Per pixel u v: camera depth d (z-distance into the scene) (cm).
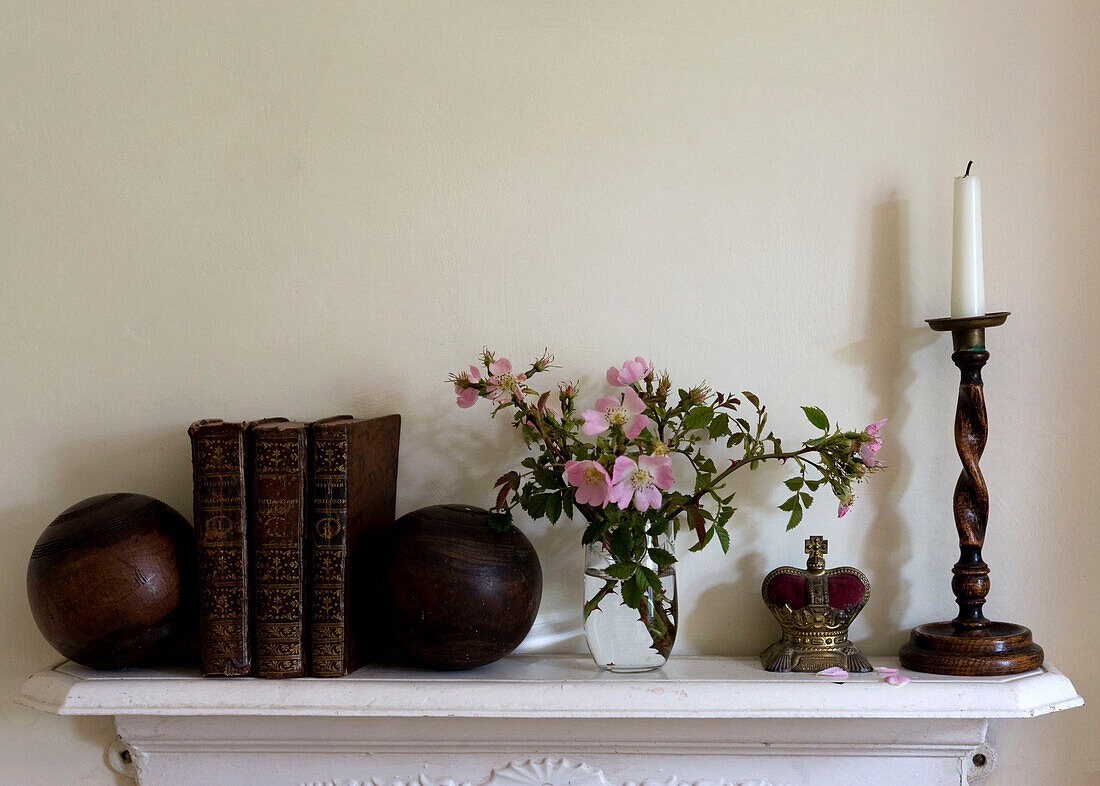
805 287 96
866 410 95
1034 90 95
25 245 99
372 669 88
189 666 91
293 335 98
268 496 84
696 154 96
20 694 88
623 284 96
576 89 97
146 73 98
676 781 92
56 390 99
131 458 98
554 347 97
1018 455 95
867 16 96
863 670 87
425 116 97
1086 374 94
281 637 84
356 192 98
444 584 81
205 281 98
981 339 89
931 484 95
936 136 95
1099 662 94
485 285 97
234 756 93
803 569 91
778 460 96
